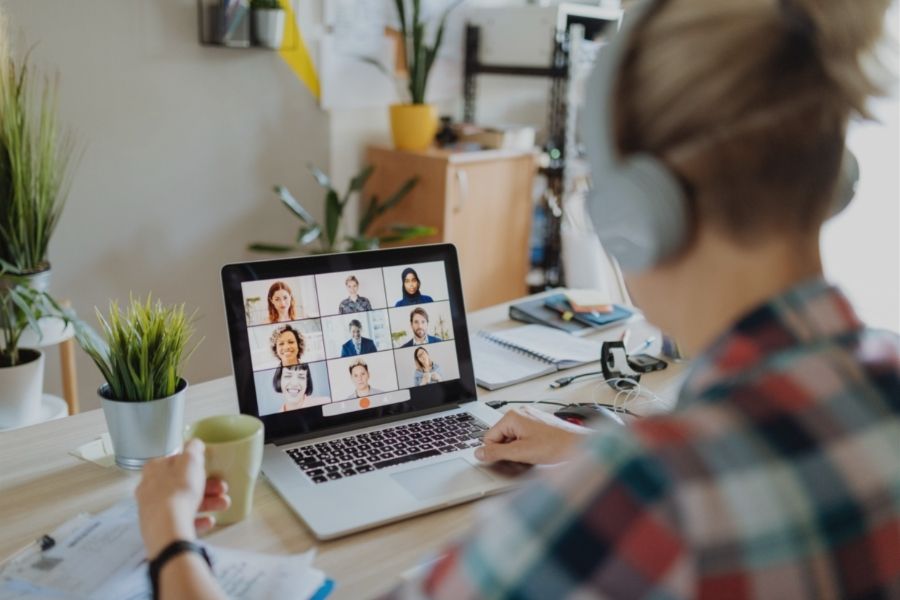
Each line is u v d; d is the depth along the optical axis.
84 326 1.92
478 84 3.49
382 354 1.26
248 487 0.97
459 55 3.39
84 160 2.45
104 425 1.24
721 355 0.49
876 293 2.98
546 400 1.40
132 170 2.57
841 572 0.44
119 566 0.86
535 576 0.43
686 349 0.56
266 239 2.98
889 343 0.52
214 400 1.34
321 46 2.92
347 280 1.25
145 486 0.79
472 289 3.11
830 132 0.48
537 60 3.14
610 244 0.54
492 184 3.06
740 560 0.42
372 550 0.93
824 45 0.47
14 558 0.88
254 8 2.56
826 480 0.44
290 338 1.20
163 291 2.74
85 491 1.04
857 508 0.44
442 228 2.93
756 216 0.48
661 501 0.42
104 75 2.43
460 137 3.21
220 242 2.85
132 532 0.92
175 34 2.54
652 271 0.53
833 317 0.49
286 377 1.19
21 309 1.84
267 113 2.84
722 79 0.47
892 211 2.88
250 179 2.87
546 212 3.33
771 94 0.47
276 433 1.17
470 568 0.45
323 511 0.99
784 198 0.48
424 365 1.30
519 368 1.53
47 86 2.13
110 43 2.42
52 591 0.82
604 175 0.53
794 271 0.50
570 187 3.20
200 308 2.86
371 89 3.13
